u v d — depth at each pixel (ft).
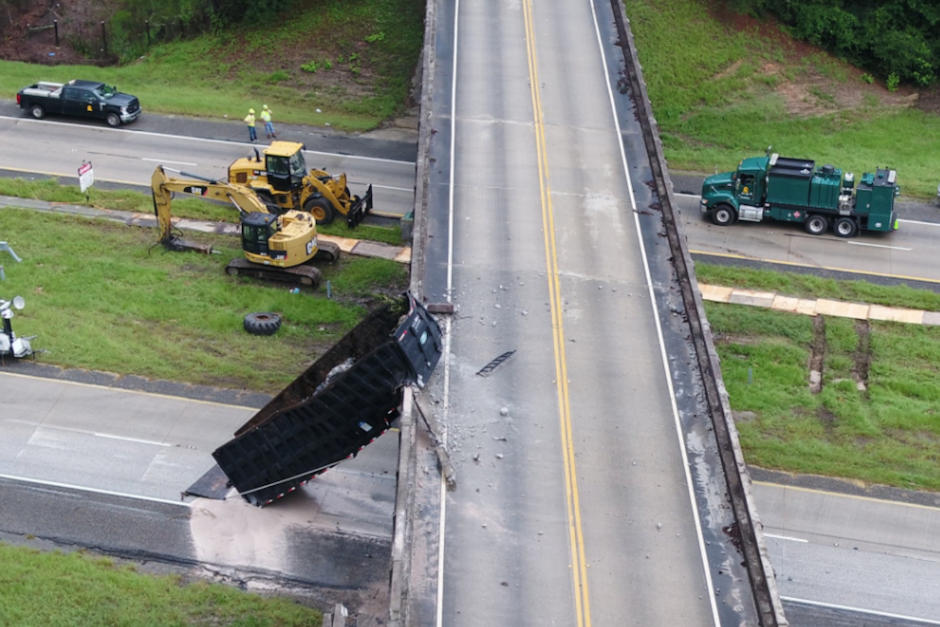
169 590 135.74
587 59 214.28
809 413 178.09
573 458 132.46
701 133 272.92
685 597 117.19
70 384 173.06
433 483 128.67
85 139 255.91
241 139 260.21
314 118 272.10
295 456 143.74
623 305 156.25
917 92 293.43
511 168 182.80
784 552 149.18
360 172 248.73
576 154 187.42
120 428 164.35
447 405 138.41
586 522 124.88
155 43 302.86
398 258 214.28
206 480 155.33
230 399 172.35
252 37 297.53
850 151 269.64
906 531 154.10
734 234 231.71
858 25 297.33
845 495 160.04
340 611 133.18
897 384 185.37
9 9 310.86
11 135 255.91
